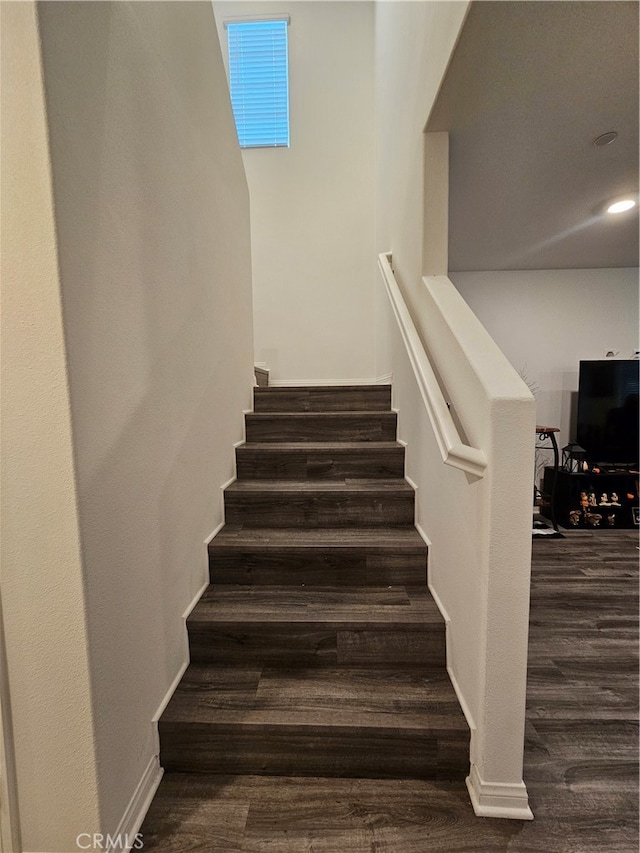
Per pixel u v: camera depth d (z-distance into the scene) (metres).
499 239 2.73
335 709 1.20
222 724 1.15
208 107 1.72
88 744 0.88
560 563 2.52
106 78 0.94
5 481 0.83
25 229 0.78
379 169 3.12
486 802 1.05
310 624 1.38
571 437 3.50
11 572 0.85
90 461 0.87
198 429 1.55
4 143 0.76
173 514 1.30
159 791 1.12
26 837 0.91
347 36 3.54
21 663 0.87
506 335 3.49
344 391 2.60
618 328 3.43
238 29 3.62
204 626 1.39
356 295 3.75
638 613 1.97
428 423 1.61
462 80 1.26
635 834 1.00
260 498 1.86
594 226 2.50
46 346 0.80
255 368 3.12
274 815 1.05
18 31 0.74
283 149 3.66
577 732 1.30
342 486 1.93
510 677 1.03
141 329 1.10
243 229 2.38
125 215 1.03
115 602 0.96
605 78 1.25
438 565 1.48
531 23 1.05
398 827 1.02
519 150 1.68
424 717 1.16
